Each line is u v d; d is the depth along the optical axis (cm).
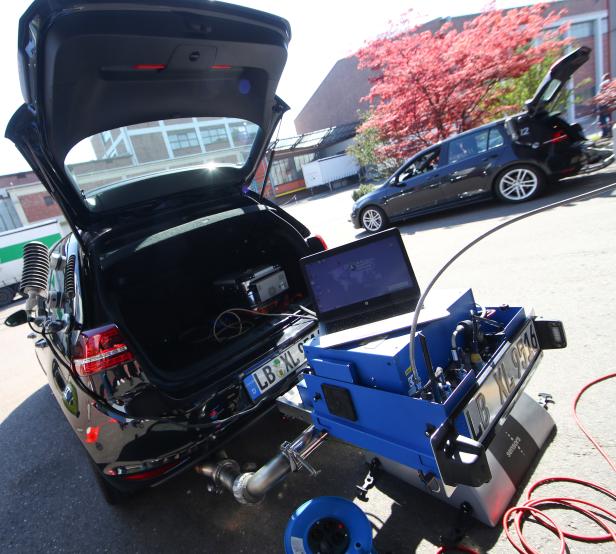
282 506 182
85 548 187
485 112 959
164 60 167
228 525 179
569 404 190
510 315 153
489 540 139
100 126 190
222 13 156
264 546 163
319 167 2586
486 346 145
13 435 321
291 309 241
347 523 125
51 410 350
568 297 285
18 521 218
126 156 214
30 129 167
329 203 1728
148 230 217
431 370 117
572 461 161
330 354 142
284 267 279
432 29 1567
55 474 252
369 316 168
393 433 127
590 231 401
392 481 177
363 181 2370
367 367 129
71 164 191
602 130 897
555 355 227
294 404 176
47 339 207
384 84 995
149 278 263
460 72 867
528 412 173
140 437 163
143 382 165
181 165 243
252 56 189
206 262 290
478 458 102
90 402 165
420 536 148
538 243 409
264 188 289
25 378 470
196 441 171
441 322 142
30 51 134
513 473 155
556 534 136
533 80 982
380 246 172
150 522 193
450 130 983
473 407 117
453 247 477
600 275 304
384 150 1089
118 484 175
